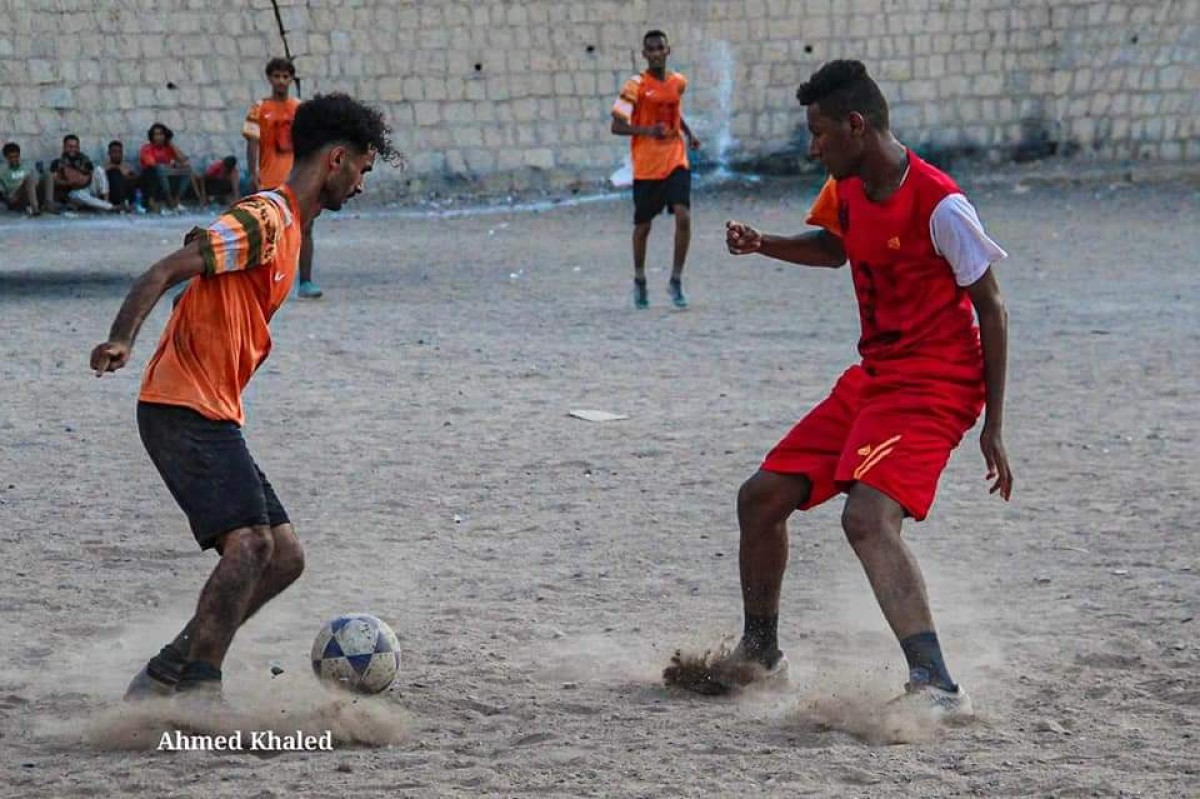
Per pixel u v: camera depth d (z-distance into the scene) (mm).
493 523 16703
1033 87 71500
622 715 10742
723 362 27344
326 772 9484
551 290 38344
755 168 72062
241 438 10531
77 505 17266
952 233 10453
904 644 10383
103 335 30453
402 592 14094
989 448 10664
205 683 10297
